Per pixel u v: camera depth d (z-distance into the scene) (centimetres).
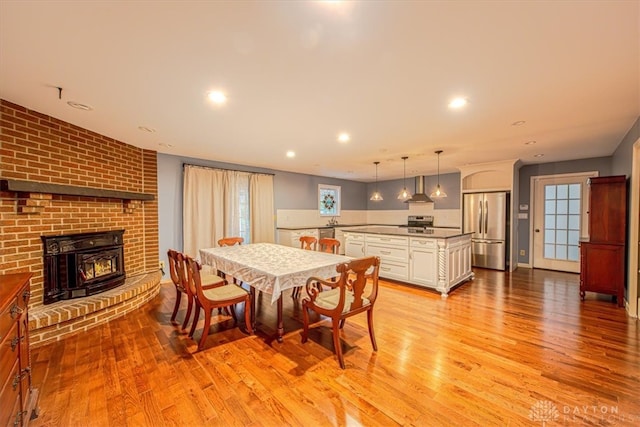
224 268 299
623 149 356
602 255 341
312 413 158
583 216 500
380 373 196
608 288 338
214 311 316
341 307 203
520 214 566
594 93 218
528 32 144
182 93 217
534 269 542
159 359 214
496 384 183
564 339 245
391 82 200
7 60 169
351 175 711
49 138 269
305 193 678
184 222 455
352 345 237
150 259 414
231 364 208
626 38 148
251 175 551
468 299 359
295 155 460
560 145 394
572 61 172
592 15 130
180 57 167
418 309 323
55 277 269
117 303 293
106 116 269
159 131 320
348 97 227
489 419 153
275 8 125
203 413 158
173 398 170
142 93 217
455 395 173
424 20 134
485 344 237
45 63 173
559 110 255
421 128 311
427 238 397
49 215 268
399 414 157
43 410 159
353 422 151
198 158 480
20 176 245
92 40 149
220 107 247
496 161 521
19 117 243
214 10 126
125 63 173
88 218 308
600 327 270
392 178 768
